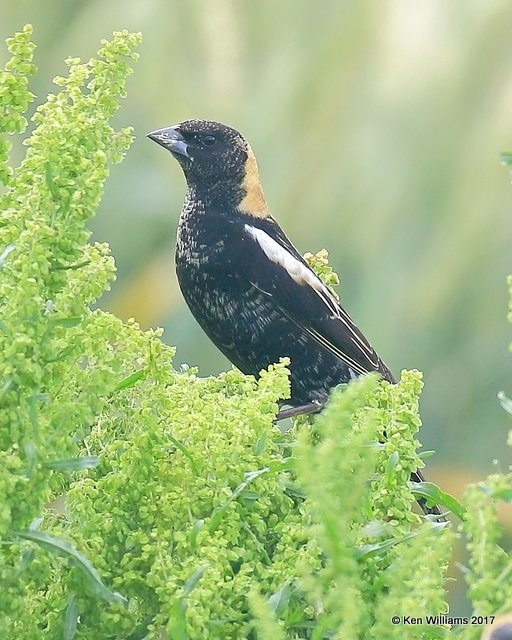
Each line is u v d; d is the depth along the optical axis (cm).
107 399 415
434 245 454
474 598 327
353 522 402
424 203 454
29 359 367
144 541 393
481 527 332
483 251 454
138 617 396
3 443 364
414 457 413
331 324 438
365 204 455
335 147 456
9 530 362
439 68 455
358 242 455
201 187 438
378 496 408
